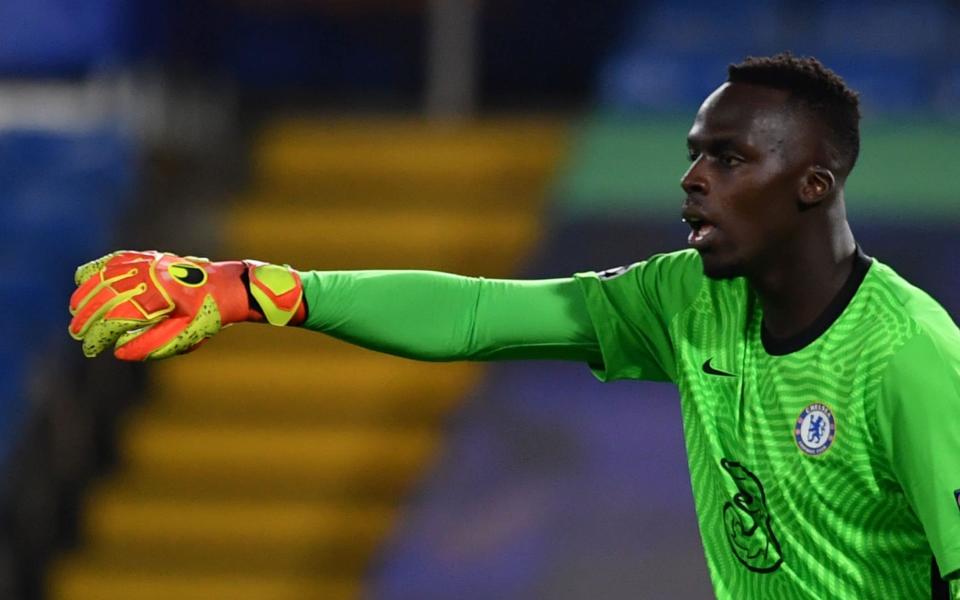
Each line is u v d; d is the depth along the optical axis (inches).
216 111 1305.4
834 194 347.6
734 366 363.3
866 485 340.5
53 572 1042.1
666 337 388.5
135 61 1300.4
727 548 371.2
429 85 1332.4
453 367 1082.1
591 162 1170.6
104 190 1182.3
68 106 1296.8
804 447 346.6
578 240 1119.0
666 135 1182.3
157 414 1104.2
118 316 351.3
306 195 1222.3
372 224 1176.8
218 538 1047.6
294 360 1115.3
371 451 1061.8
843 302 346.6
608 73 1336.1
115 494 1069.8
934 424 325.7
